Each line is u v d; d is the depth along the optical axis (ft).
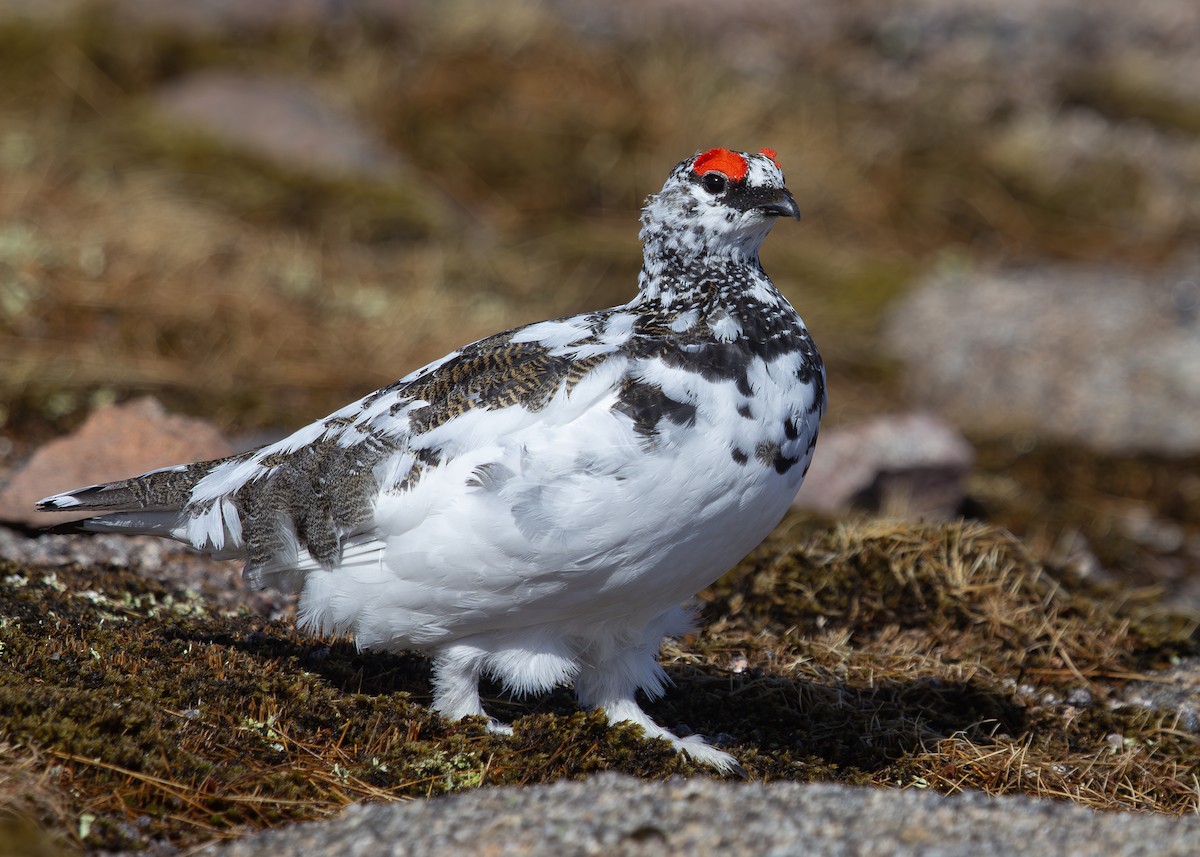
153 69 61.87
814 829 17.74
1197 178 67.56
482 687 27.22
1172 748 27.35
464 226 57.77
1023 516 43.34
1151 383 51.39
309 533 23.68
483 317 50.14
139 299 46.37
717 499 22.12
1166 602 38.32
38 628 24.72
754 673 28.66
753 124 66.28
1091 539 42.34
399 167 60.39
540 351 23.39
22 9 63.62
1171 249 62.49
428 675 26.86
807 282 57.82
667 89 66.69
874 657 30.04
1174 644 31.81
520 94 65.31
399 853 17.66
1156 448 49.32
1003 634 31.30
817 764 24.88
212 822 20.17
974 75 73.26
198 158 56.29
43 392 40.75
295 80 63.46
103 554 31.14
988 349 53.26
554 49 68.54
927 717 27.73
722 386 22.36
